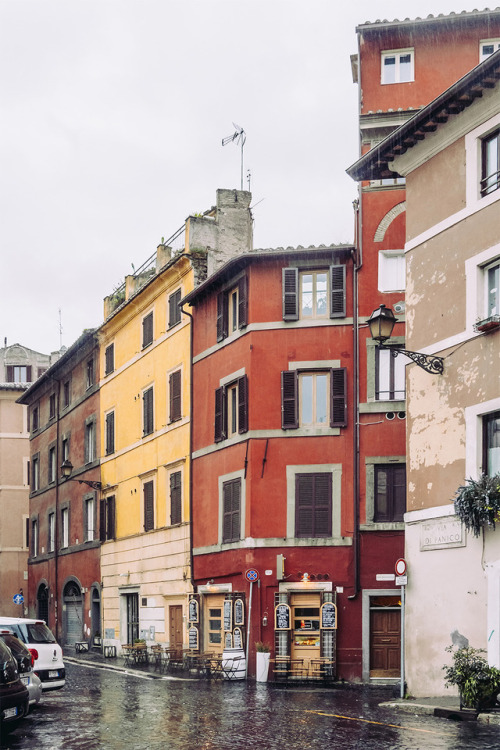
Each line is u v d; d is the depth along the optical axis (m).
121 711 18.97
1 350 64.56
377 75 29.19
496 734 15.02
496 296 19.92
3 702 14.32
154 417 36.06
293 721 17.11
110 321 40.44
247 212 34.88
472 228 20.48
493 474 19.52
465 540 19.73
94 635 41.16
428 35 29.08
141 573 36.34
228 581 29.48
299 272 29.05
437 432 20.95
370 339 27.94
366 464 27.50
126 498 38.56
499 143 20.14
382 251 28.25
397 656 26.83
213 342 31.66
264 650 26.86
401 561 21.11
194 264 33.44
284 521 28.00
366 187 28.53
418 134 21.78
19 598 48.78
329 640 26.80
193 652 30.48
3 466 58.75
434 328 21.38
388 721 17.00
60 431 48.00
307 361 28.47
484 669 17.44
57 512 47.25
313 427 28.23
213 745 14.39
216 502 30.66
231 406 30.44
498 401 19.22
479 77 19.45
